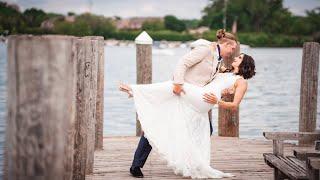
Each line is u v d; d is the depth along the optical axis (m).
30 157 3.20
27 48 3.16
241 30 75.25
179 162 5.81
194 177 5.87
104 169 6.39
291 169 4.83
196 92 5.70
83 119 5.32
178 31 79.00
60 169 3.23
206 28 78.00
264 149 7.82
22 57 3.16
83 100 5.34
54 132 3.20
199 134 5.84
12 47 3.17
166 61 43.97
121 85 5.84
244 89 5.73
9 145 3.24
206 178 5.92
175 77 5.70
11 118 3.21
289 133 5.49
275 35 74.88
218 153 7.50
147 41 8.34
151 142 5.73
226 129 8.91
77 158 5.32
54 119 3.20
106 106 15.75
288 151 7.66
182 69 5.70
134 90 5.80
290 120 13.80
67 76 3.22
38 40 3.16
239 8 74.88
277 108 16.12
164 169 6.38
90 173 6.12
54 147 3.21
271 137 5.50
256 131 11.99
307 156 4.44
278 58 51.31
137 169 5.95
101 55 7.39
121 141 8.41
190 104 5.77
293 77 28.80
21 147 3.20
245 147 7.98
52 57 3.17
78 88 5.28
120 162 6.79
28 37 3.27
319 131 5.70
